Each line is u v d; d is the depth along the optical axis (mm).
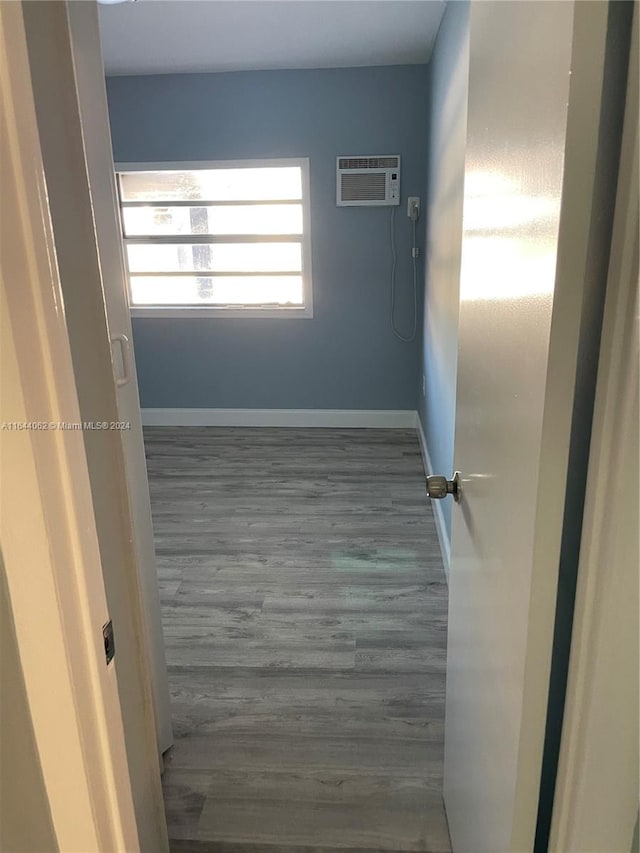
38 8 674
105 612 825
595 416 703
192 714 2002
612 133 651
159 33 3326
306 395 4793
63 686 787
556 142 688
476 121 1122
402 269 4438
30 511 718
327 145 4230
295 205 4414
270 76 4133
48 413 698
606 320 670
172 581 2752
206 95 4203
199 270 4629
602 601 729
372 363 4672
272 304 4652
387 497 3561
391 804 1678
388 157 4195
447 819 1612
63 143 743
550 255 715
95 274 830
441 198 3107
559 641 859
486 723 1106
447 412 2832
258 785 1744
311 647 2311
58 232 737
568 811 843
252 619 2479
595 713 773
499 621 996
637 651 730
